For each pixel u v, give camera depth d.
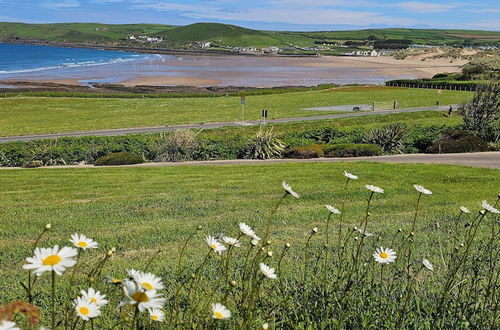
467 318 3.25
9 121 40.91
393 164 20.14
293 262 6.20
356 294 3.58
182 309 3.62
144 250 7.93
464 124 30.38
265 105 54.47
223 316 1.92
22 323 3.51
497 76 79.38
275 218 10.39
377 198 12.74
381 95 65.44
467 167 19.08
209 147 26.77
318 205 11.88
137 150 26.73
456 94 65.50
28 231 9.62
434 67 159.62
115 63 153.25
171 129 36.06
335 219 10.25
